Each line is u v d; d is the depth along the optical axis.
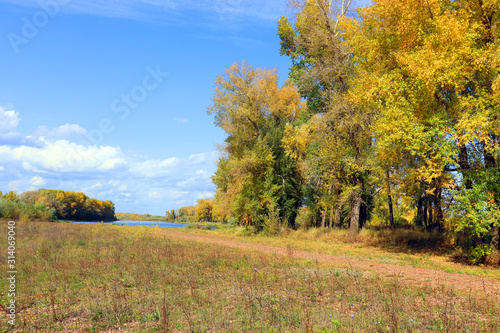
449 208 17.31
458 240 20.69
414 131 16.69
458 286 10.79
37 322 6.38
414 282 11.12
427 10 17.89
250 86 38.19
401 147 17.97
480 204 15.40
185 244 20.48
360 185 26.73
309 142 28.81
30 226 27.95
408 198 22.22
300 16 29.56
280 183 37.50
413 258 17.92
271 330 5.93
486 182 15.70
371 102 21.55
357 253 19.81
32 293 8.50
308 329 5.72
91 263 12.39
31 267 11.45
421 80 16.91
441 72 15.91
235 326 6.14
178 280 9.96
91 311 6.93
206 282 9.90
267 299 7.98
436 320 6.76
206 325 6.13
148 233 24.47
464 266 15.94
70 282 9.68
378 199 31.77
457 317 6.98
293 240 28.11
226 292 8.77
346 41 24.88
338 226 36.91
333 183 29.00
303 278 10.70
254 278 9.90
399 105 18.12
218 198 45.12
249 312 6.86
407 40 18.83
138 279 10.16
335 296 8.64
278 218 34.12
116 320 6.49
